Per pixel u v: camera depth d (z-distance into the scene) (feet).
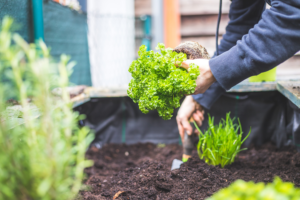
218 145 4.36
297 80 5.77
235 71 3.14
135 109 6.45
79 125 5.95
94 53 9.20
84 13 8.11
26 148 1.77
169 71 3.12
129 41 9.81
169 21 10.89
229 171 4.04
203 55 3.79
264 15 3.00
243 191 1.63
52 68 1.82
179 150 6.03
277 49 2.89
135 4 11.57
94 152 6.00
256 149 5.84
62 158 1.77
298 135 5.19
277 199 1.58
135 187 3.73
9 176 1.71
